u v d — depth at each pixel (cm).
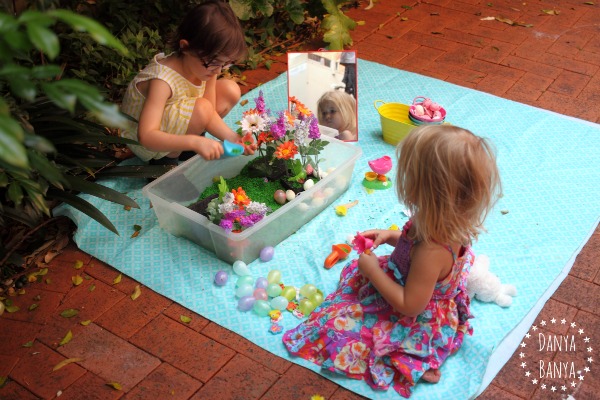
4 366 179
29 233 221
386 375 170
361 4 407
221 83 257
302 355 180
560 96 309
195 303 198
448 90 312
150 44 324
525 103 304
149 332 190
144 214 236
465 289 176
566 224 227
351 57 259
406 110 273
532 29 373
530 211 233
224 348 184
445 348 171
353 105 267
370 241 174
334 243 220
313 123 223
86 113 249
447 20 386
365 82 320
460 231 149
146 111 217
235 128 283
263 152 254
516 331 187
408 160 150
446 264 155
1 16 96
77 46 289
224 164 244
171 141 213
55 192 216
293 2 345
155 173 243
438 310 166
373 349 169
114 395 171
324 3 340
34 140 110
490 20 385
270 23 356
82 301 201
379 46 358
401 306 158
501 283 201
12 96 197
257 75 332
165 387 173
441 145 143
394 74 327
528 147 269
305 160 250
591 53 347
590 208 234
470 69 334
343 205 238
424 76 325
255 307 192
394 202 241
